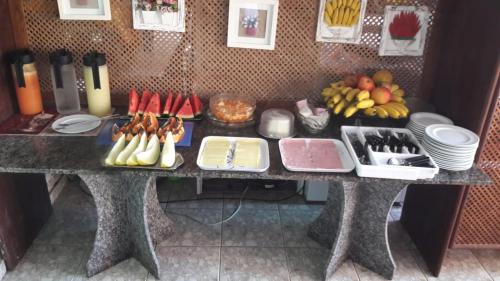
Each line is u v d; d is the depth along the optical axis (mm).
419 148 1708
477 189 1915
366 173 1561
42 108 1982
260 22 1958
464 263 2092
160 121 1931
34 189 2102
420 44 2020
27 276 1894
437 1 1964
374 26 2010
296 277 1954
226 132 1895
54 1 1906
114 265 1968
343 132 1827
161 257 2027
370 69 2105
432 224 2023
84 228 2201
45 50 2002
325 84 2135
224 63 2068
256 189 2531
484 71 1652
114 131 1769
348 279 1960
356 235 1994
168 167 1537
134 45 2014
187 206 2404
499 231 2023
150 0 1899
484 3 1665
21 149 1651
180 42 2016
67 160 1585
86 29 1975
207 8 1946
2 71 1824
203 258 2035
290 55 2061
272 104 2166
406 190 2318
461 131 1725
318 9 1954
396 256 2123
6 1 1840
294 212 2400
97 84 1876
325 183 2408
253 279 1932
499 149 1807
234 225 2270
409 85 2143
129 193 1806
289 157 1690
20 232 1973
